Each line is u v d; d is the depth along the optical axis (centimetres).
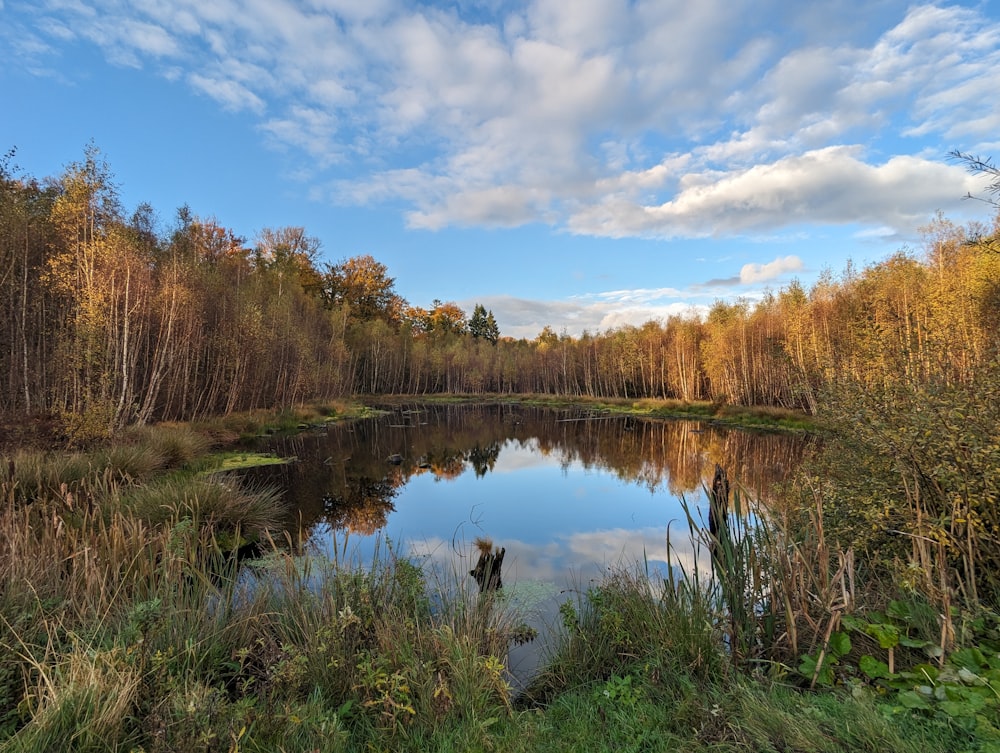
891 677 236
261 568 513
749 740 213
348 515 918
